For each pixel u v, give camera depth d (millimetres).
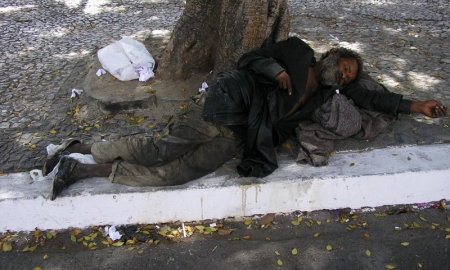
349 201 3178
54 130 3779
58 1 8195
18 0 8289
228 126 3012
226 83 2998
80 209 2998
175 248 2910
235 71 3113
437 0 7785
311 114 3336
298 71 3088
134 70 4281
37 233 3021
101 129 3754
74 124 3863
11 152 3471
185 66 4242
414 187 3168
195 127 2973
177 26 4246
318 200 3146
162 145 2965
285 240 2959
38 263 2787
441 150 3344
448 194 3236
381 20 6707
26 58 5426
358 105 3410
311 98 3260
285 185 3053
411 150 3352
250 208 3131
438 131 3576
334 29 6293
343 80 3189
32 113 4066
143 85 4211
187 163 3029
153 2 7980
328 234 3010
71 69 5043
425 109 3174
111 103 3908
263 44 3855
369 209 3221
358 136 3420
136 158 2994
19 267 2762
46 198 2936
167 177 3010
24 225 3021
